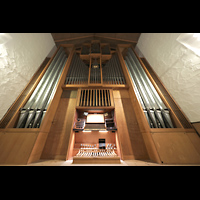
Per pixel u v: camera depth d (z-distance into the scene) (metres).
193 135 2.25
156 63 3.68
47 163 2.00
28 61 3.29
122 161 2.22
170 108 2.73
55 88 3.35
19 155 2.00
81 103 3.22
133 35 5.06
